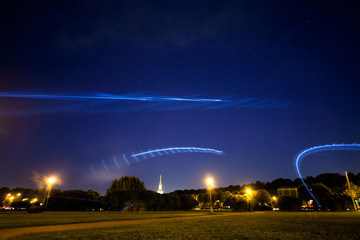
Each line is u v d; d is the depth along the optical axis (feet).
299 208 169.58
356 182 284.20
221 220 79.10
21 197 293.23
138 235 43.47
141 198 174.50
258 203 201.98
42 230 51.29
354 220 74.74
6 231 49.75
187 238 40.42
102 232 47.44
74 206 182.29
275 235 43.29
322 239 38.63
